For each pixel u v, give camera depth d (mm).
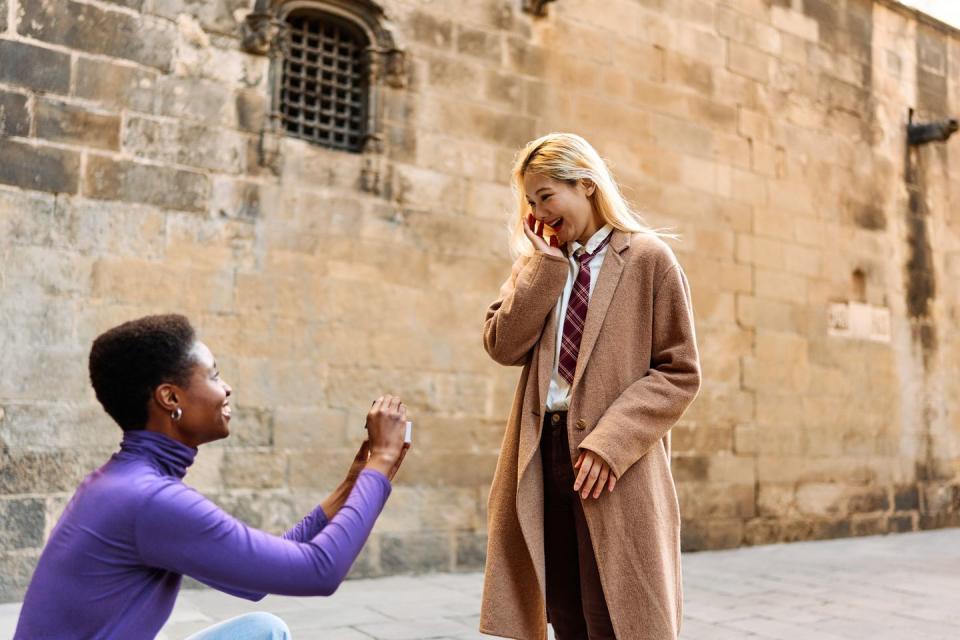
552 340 2223
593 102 7164
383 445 1684
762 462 7848
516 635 2148
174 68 5430
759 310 8039
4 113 4879
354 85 6270
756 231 8117
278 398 5559
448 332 6266
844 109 9031
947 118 9414
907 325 9273
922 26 9945
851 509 8461
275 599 4867
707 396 7582
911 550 7461
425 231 6238
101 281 5070
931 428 9312
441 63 6430
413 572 5906
